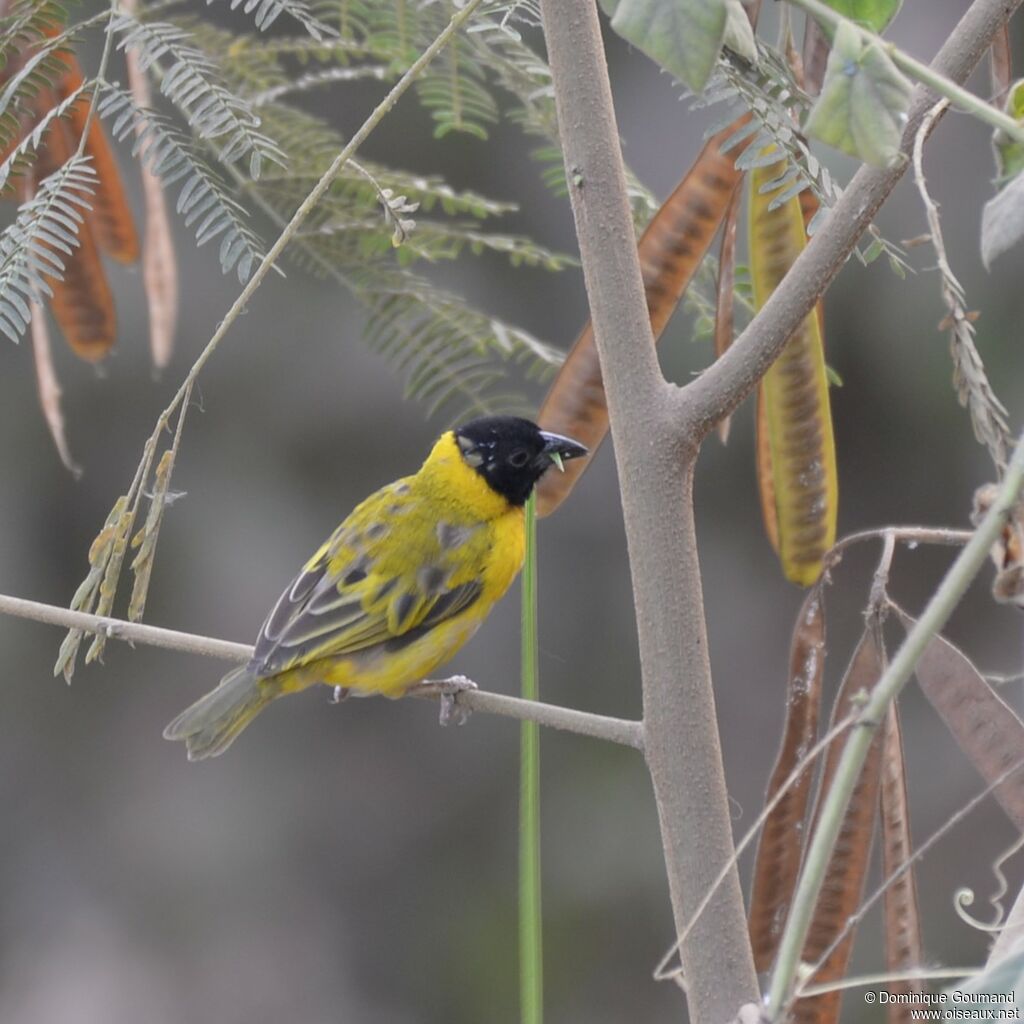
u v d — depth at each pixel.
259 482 14.47
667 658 4.73
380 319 7.63
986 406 4.47
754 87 5.32
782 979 3.39
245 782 15.85
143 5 7.30
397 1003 15.08
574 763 15.33
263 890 15.49
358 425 14.38
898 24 12.12
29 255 5.37
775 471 6.11
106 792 15.41
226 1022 14.80
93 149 7.00
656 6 3.40
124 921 15.16
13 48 6.30
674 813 4.70
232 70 7.46
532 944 4.62
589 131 4.86
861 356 13.33
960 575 3.37
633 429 4.80
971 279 12.41
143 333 13.64
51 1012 14.59
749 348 4.71
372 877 15.52
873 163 3.52
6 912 15.13
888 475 14.50
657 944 14.77
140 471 4.86
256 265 7.15
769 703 15.07
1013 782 5.25
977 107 3.54
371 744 16.09
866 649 5.47
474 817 15.80
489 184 13.05
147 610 14.55
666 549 4.76
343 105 12.71
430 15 7.16
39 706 15.24
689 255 5.99
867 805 5.45
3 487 14.36
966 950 13.66
